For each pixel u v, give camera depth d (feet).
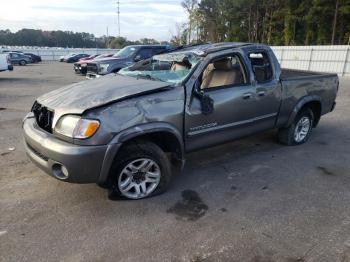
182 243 9.01
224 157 15.89
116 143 9.95
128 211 10.62
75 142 9.68
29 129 11.10
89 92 11.23
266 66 15.01
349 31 118.62
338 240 9.25
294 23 132.26
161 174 11.54
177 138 11.53
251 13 159.43
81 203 11.06
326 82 18.21
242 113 13.79
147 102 10.68
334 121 24.68
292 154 16.55
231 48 13.78
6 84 46.60
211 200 11.50
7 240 9.00
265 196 11.89
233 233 9.51
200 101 12.07
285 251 8.71
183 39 167.94
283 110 15.98
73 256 8.41
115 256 8.44
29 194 11.66
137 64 15.62
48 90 40.09
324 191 12.41
